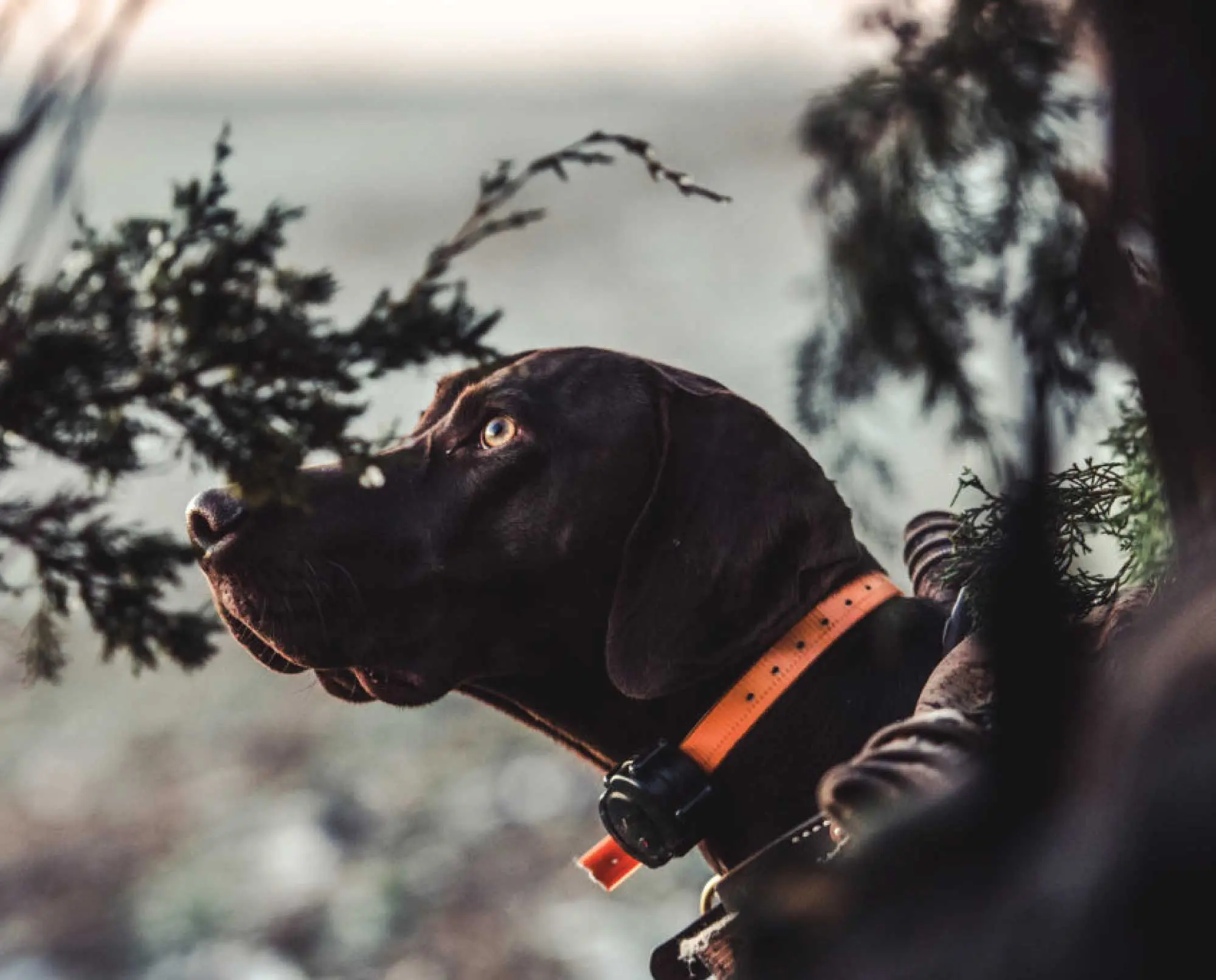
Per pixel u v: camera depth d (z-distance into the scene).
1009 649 0.98
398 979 7.12
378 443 1.82
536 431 2.64
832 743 2.47
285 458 1.78
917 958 0.96
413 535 2.65
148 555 1.94
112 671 10.97
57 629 2.04
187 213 1.79
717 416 2.63
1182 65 0.88
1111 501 1.81
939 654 2.47
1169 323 0.94
